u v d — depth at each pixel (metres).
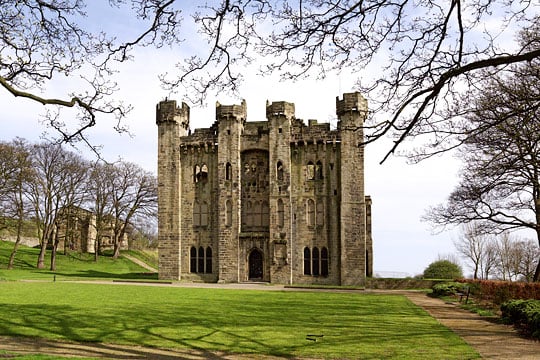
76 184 72.38
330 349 16.19
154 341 17.34
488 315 25.64
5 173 62.53
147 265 88.38
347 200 56.41
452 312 27.58
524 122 11.80
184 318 23.39
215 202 61.44
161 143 62.84
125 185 83.19
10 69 13.70
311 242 58.00
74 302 29.41
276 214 58.38
